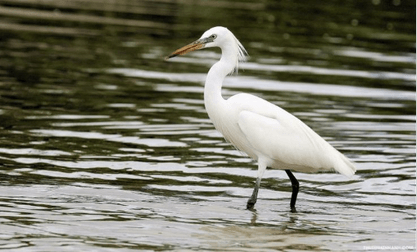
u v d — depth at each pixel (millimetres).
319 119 17516
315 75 22828
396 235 10609
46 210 10719
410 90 21719
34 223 10109
